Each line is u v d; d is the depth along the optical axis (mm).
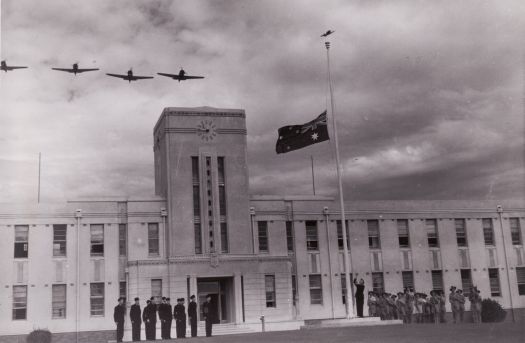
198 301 46125
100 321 44594
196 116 47875
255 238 48438
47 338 41469
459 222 54281
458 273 52969
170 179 46531
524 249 54719
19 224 44969
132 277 43969
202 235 45938
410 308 38219
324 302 49344
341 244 51125
